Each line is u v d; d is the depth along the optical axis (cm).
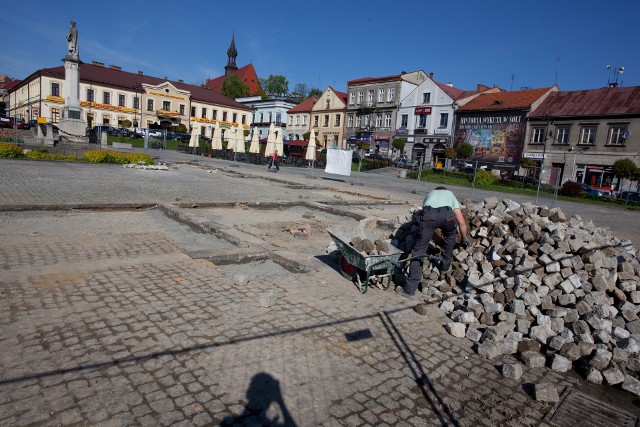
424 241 586
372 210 1482
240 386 342
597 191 3284
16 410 288
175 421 293
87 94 6625
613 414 365
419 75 5872
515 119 4544
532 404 367
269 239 862
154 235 819
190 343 401
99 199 1145
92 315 440
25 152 2375
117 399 310
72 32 2789
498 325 482
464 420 334
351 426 310
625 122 3797
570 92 4509
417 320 520
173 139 5528
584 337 462
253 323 459
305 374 371
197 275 595
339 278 646
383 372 390
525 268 562
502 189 3234
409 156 5622
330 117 6744
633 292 514
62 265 586
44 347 371
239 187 1794
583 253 565
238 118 8369
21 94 7462
